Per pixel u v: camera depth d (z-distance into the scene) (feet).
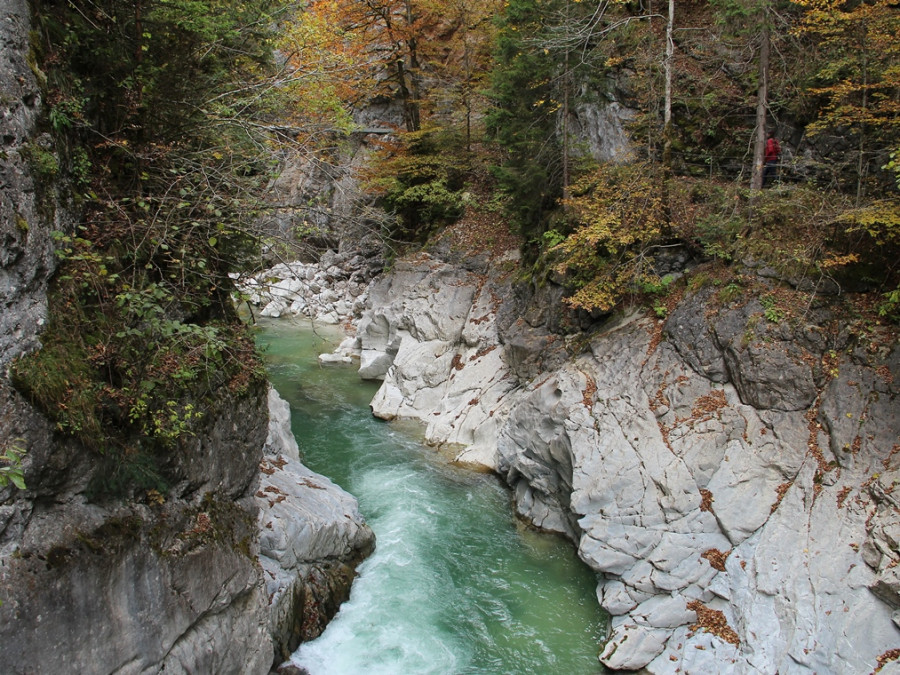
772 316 35.24
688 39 53.98
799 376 33.42
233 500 23.07
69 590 14.89
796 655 25.72
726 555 30.12
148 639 17.33
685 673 26.78
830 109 41.09
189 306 21.89
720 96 51.34
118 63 19.62
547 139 51.29
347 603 31.22
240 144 24.94
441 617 30.76
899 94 35.70
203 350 20.16
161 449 18.60
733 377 35.58
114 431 17.01
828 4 35.86
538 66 48.91
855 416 31.17
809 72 44.39
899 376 31.12
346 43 68.54
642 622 28.91
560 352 46.50
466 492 43.11
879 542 26.81
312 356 71.15
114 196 19.76
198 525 20.20
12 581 13.58
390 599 31.71
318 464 46.29
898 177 30.04
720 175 49.83
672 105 52.85
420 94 86.79
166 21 20.74
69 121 17.04
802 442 32.01
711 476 32.60
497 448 45.44
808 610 26.73
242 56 28.02
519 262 59.62
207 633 20.03
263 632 23.21
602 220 40.68
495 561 35.45
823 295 35.40
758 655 26.43
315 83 31.32
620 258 42.83
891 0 33.42
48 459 14.55
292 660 26.76
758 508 30.76
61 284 16.51
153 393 18.31
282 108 30.81
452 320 59.77
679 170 50.62
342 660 27.53
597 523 33.17
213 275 21.52
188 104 22.17
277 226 24.02
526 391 46.80
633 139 51.85
